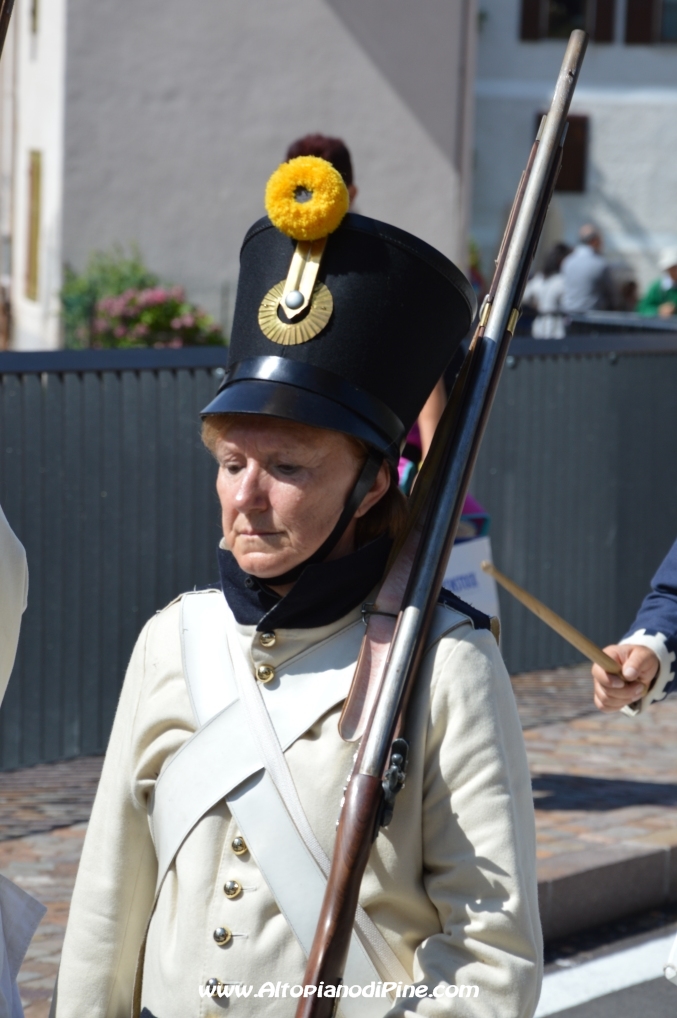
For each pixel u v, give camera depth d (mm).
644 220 60781
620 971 9031
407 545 4090
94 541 12023
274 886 3918
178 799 4094
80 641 12031
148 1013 4172
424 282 4039
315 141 9641
